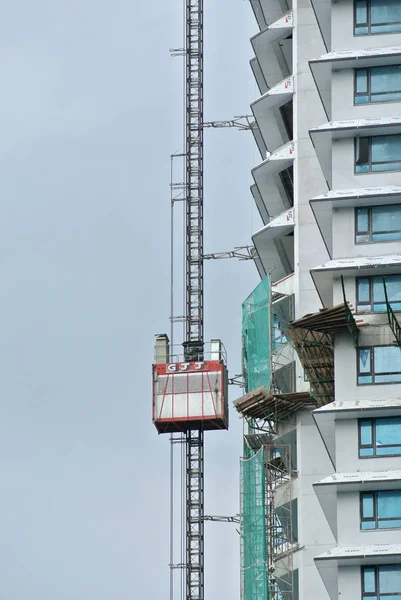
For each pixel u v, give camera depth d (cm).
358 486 19862
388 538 19738
